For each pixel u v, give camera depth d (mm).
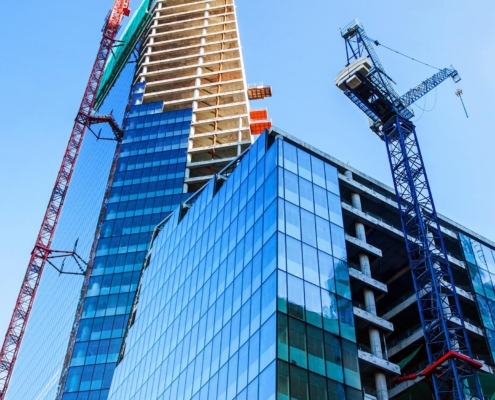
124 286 120875
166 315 83938
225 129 153000
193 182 136625
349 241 72375
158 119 154750
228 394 58875
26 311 148750
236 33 174375
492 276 83062
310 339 57531
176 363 73562
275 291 59156
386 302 83188
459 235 85500
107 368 109438
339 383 55906
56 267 153000
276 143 74625
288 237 64438
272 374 53469
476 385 65500
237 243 72250
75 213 166375
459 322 72875
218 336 66375
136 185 138625
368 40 100688
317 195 71750
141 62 180375
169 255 94062
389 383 68250
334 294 63031
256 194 73250
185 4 188000
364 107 96500
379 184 84875
